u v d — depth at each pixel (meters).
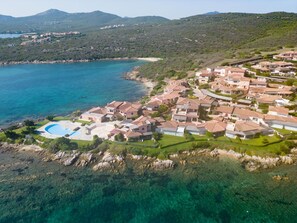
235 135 83.38
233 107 101.62
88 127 92.38
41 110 123.62
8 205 58.75
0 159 77.50
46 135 88.00
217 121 90.44
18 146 83.88
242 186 64.75
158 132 87.00
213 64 174.50
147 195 62.16
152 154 76.06
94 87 166.50
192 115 95.56
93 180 67.62
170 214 56.47
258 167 71.75
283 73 136.00
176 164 73.56
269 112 96.50
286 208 57.41
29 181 67.06
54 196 61.72
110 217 55.72
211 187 64.62
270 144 79.06
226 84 128.25
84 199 60.84
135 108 104.06
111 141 81.62
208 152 78.31
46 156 78.44
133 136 81.81
